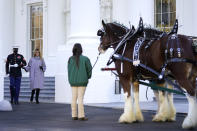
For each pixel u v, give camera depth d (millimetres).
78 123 9539
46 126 9031
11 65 15312
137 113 9633
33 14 22953
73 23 16016
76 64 10094
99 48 10344
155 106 13508
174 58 7980
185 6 17469
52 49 21391
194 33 16797
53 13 21438
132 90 9797
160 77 8250
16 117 10883
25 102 15969
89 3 15789
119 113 11727
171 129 8367
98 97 15164
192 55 7898
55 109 12984
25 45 22938
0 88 13664
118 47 9516
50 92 17562
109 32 10148
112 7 19500
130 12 17562
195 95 7883
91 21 15781
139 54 9000
